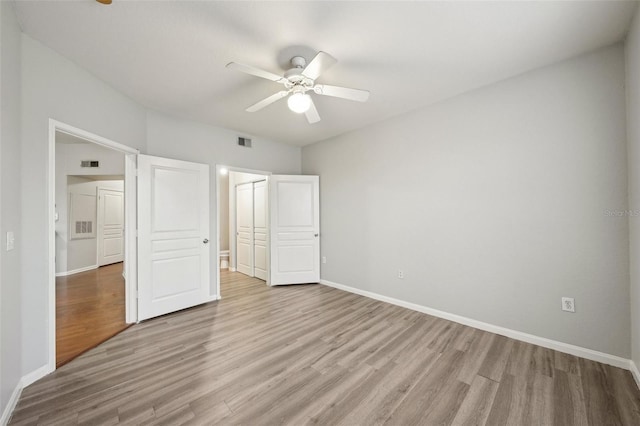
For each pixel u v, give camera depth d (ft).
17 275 5.82
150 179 10.05
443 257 9.91
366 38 6.54
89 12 5.65
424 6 5.53
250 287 14.58
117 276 16.84
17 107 5.88
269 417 5.10
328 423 4.97
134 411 5.25
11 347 5.50
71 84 7.35
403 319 9.85
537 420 5.04
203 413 5.20
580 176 7.20
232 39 6.57
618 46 6.69
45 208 6.57
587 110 7.10
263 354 7.42
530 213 7.98
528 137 8.00
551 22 6.01
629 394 5.67
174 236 10.71
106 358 7.23
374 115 11.35
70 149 16.84
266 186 15.87
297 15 5.78
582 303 7.17
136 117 9.93
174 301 10.62
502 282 8.50
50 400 5.57
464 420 5.04
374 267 12.35
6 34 5.37
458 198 9.49
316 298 12.49
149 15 5.76
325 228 14.92
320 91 7.34
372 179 12.39
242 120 11.93
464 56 7.27
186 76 8.25
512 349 7.61
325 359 7.15
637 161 5.90
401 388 5.95
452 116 9.62
